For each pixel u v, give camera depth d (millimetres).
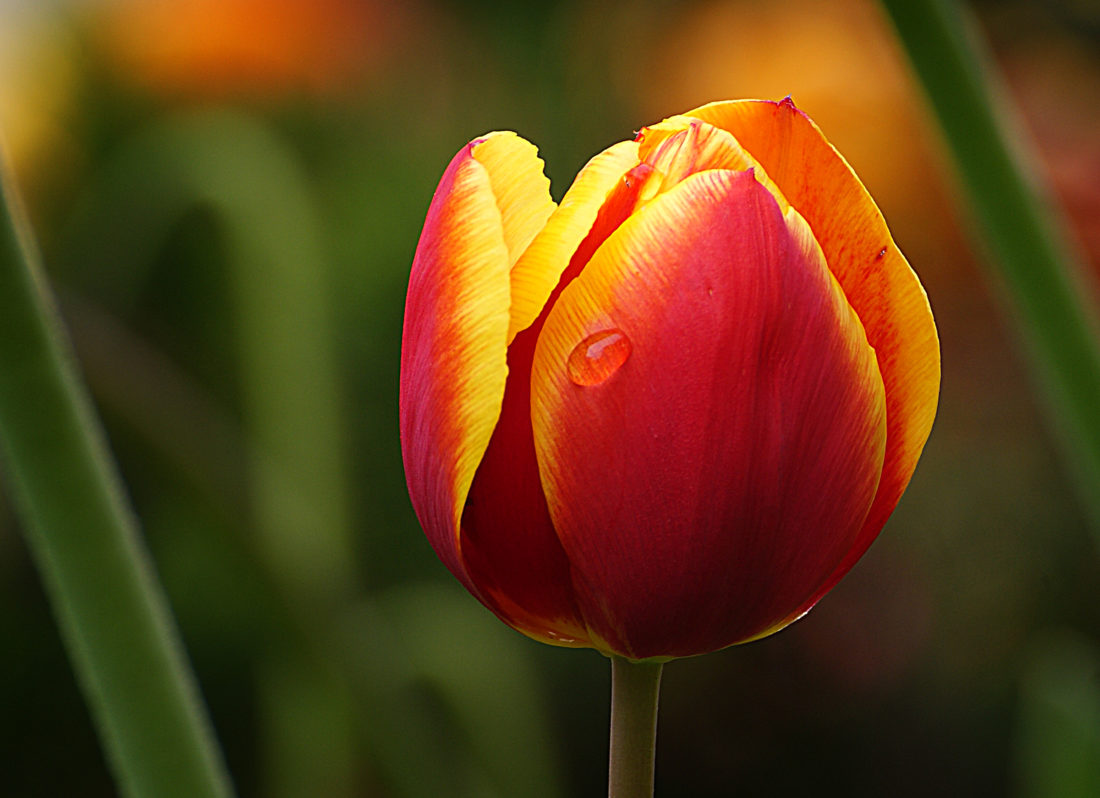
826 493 453
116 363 752
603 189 457
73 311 748
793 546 454
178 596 1271
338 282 1417
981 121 495
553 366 452
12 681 1305
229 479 787
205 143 1058
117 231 1119
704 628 457
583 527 453
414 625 1040
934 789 1402
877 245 460
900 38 494
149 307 1330
